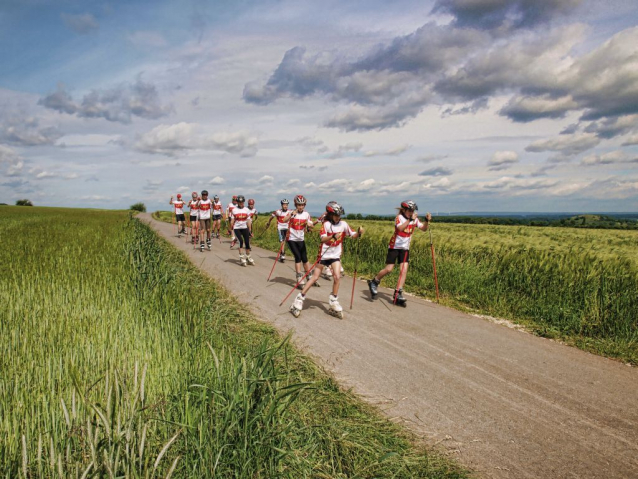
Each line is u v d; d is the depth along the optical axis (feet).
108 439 6.64
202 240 51.37
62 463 6.86
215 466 7.49
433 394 12.92
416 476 8.98
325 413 11.38
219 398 9.02
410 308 24.29
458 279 28.76
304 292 21.75
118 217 117.39
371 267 37.42
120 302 17.49
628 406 12.21
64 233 53.01
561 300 22.65
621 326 19.13
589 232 89.25
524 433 10.73
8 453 7.37
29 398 8.93
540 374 14.57
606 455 9.78
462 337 18.71
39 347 11.95
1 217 114.62
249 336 17.46
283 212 42.29
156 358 11.67
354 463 9.25
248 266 39.09
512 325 20.90
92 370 10.66
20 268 24.62
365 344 17.56
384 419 11.29
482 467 9.31
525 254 28.48
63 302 17.39
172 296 18.08
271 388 8.98
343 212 21.03
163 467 7.83
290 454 8.52
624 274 22.11
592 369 15.08
